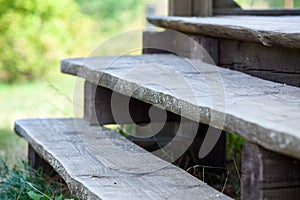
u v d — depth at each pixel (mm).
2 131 7125
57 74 12500
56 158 3551
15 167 4434
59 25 12578
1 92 11234
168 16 5086
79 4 16016
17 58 12367
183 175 3209
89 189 2984
